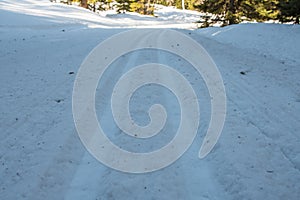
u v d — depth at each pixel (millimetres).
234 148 5770
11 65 10711
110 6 56062
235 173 5066
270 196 4586
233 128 6547
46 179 4871
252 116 7223
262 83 9914
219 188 4797
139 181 4879
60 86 8727
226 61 12648
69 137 6027
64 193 4641
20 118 6742
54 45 14469
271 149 5812
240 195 4605
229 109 7531
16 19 22406
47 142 5824
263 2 26828
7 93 8117
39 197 4496
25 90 8375
